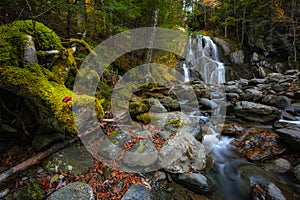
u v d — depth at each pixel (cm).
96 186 214
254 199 215
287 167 274
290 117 453
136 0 602
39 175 214
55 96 223
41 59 276
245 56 1434
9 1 281
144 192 214
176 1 728
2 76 197
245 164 292
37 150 243
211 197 225
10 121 256
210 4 1706
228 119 495
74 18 486
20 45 231
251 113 481
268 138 346
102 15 500
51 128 243
